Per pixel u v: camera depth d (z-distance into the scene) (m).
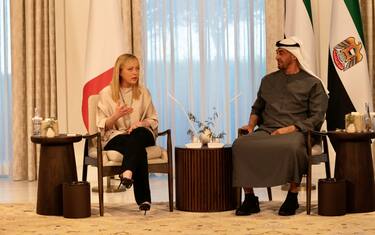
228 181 4.91
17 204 5.31
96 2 6.27
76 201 4.68
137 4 6.60
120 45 6.25
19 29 6.72
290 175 4.62
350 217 4.57
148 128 5.02
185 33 6.73
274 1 6.52
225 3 6.68
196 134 5.39
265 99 5.08
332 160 6.44
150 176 6.88
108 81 6.18
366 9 6.34
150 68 6.77
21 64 6.75
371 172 4.79
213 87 6.72
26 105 6.78
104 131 4.99
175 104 6.75
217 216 4.70
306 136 4.80
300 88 4.95
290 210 4.68
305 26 6.14
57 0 6.73
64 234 4.16
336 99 6.06
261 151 4.67
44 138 4.80
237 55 6.66
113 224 4.45
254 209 4.78
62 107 6.75
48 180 4.83
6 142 6.95
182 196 4.93
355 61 6.03
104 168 4.79
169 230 4.23
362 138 4.74
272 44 6.53
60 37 6.74
